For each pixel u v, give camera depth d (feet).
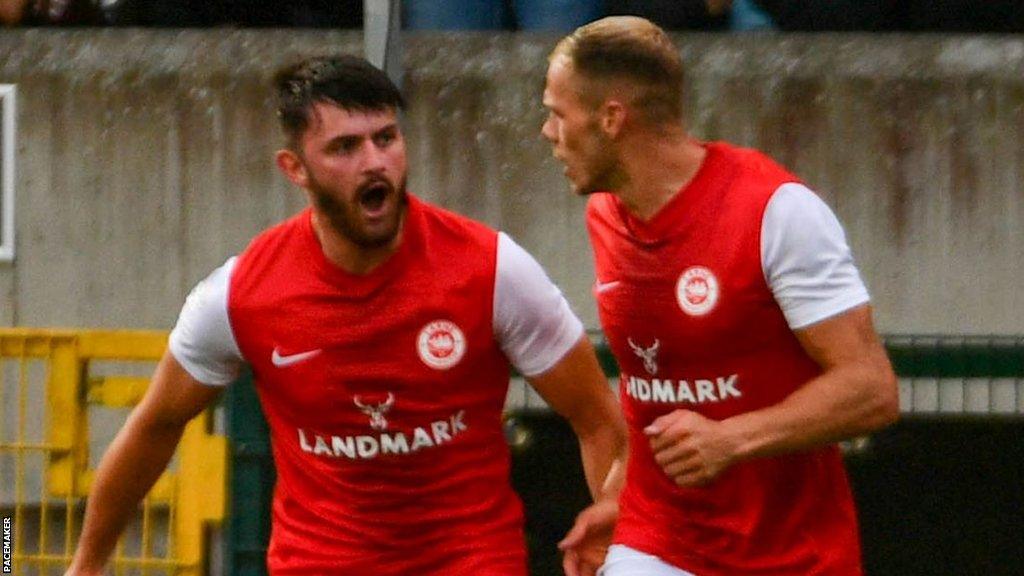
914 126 75.77
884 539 85.10
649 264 49.16
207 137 75.97
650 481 52.01
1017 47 75.77
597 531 50.65
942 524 84.64
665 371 50.03
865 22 76.89
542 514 81.87
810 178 75.82
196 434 69.87
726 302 48.29
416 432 48.88
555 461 81.46
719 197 48.32
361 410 48.75
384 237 47.21
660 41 48.80
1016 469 83.66
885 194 75.77
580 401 50.37
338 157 46.62
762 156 48.93
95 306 76.48
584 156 49.08
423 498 49.52
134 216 76.28
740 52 75.72
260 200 76.02
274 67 75.97
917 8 77.46
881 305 76.02
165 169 76.18
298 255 48.83
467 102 75.56
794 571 50.52
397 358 48.49
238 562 70.23
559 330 49.29
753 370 48.96
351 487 49.55
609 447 50.85
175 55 76.18
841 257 47.39
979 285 75.97
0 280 76.59
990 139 75.77
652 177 48.73
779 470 49.93
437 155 75.56
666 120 48.65
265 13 79.51
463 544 49.75
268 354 49.19
